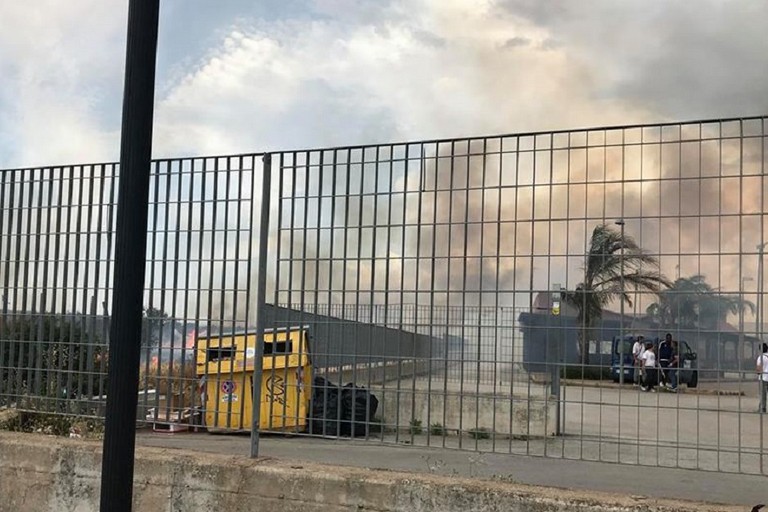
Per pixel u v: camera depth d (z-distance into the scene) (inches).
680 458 180.7
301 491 198.5
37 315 258.5
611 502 170.7
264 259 219.9
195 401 230.7
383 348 205.9
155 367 236.4
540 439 191.9
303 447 228.4
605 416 187.3
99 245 248.1
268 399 221.1
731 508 167.0
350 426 208.5
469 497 181.9
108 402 143.0
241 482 205.6
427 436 199.8
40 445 235.5
